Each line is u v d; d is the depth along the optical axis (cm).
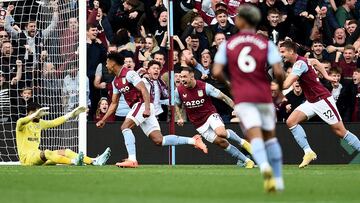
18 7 3925
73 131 3712
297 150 3756
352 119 3834
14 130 3859
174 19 4016
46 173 2703
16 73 3869
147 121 3284
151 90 3772
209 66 3831
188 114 3341
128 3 4028
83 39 3588
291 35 3972
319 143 3756
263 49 1773
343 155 3747
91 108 3919
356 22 3991
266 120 1778
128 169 3041
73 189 1959
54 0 3834
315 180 2309
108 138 3797
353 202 1631
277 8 3988
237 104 1759
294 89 3775
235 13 3978
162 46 3934
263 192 1847
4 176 2511
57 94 3806
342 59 3878
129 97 3256
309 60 3158
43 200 1619
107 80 3909
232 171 2845
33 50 3859
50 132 3753
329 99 3181
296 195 1781
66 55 3788
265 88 1770
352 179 2361
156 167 3300
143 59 3912
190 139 3312
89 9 4003
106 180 2292
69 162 3359
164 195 1773
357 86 3831
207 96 3278
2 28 3906
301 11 4006
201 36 3909
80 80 3591
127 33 3966
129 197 1706
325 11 4016
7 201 1600
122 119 3853
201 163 3775
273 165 1805
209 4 3991
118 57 3225
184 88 3275
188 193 1828
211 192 1858
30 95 3841
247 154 3731
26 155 3406
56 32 3816
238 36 1797
